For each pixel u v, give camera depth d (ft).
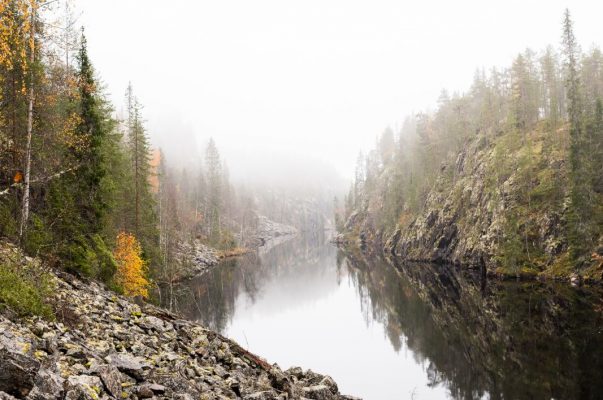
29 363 24.17
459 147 355.97
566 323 122.42
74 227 88.63
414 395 85.61
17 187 78.84
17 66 69.77
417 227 347.15
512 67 335.06
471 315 148.56
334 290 230.68
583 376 84.02
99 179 104.22
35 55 67.62
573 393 76.69
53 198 85.15
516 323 130.93
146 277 140.26
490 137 316.81
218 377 45.80
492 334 123.34
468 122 375.04
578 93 233.35
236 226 509.35
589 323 119.75
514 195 247.91
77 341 39.73
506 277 214.07
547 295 162.91
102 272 97.96
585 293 159.22
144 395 32.40
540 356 99.04
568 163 223.92
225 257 354.95
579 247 188.55
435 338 127.13
